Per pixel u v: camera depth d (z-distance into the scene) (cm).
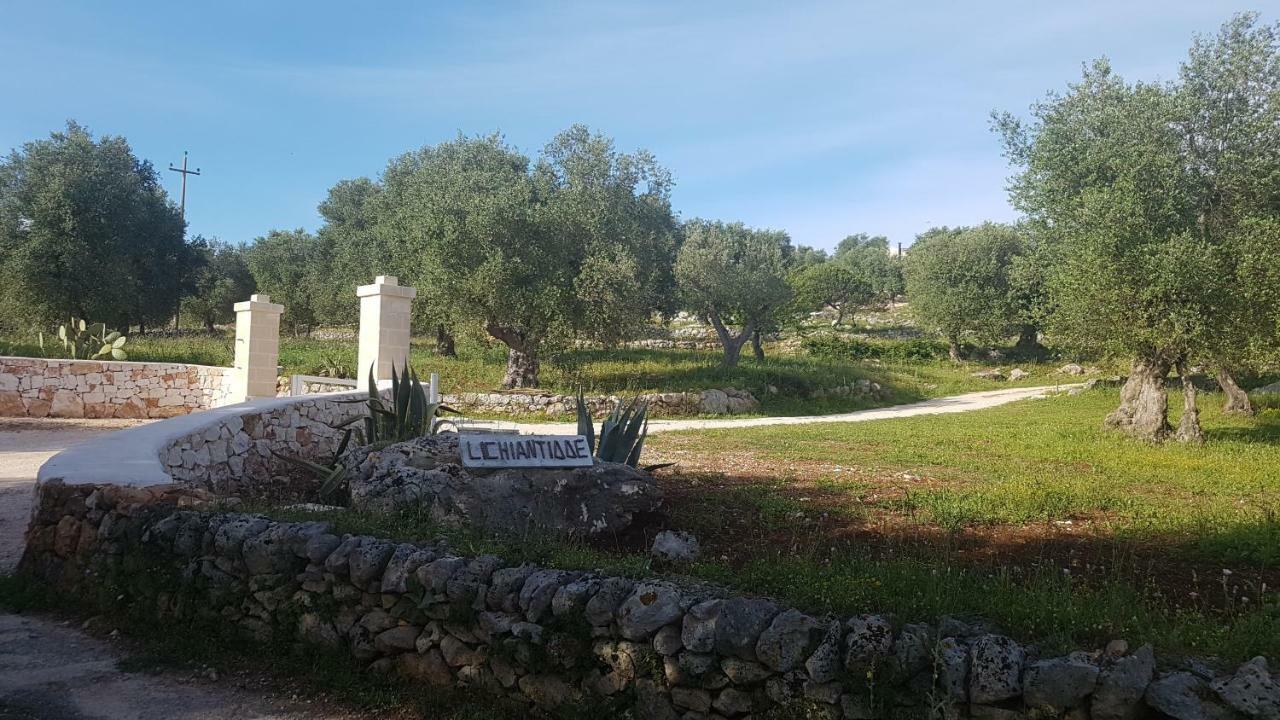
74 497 596
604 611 399
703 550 652
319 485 894
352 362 2514
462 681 428
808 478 1034
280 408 1057
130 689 448
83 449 731
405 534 520
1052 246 1784
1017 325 4206
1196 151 1666
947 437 1589
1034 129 1855
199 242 3897
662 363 2970
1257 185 1595
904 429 1770
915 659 342
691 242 3272
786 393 2720
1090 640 373
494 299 2144
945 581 467
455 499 650
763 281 3147
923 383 3397
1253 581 561
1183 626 399
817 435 1625
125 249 3122
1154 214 1529
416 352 3061
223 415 948
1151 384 1584
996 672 327
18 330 2927
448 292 2173
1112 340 1511
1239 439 1573
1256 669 309
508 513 659
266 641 484
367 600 463
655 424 1948
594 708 388
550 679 405
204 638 498
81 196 2872
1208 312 1425
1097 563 611
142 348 2414
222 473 912
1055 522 771
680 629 383
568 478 695
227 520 528
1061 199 1733
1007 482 988
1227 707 300
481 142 2820
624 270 2289
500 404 2123
